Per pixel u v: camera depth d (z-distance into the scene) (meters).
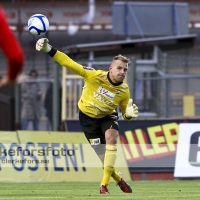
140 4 55.31
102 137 24.81
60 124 46.25
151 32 55.19
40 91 48.66
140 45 51.25
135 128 40.53
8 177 37.75
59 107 45.94
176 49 52.31
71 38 61.75
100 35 61.88
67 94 46.94
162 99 48.34
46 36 61.53
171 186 32.59
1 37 11.45
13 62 11.44
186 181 38.16
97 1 64.00
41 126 48.12
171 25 55.44
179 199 22.72
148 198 22.72
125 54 51.78
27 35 60.91
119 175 24.67
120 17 55.19
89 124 24.52
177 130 40.41
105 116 24.34
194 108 52.38
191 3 63.22
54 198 22.61
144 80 47.75
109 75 23.56
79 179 38.78
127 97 24.20
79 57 51.50
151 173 39.97
